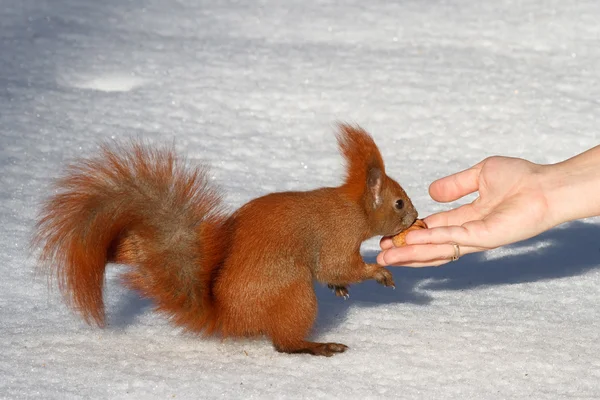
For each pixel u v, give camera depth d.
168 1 15.84
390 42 14.28
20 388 5.77
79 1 15.61
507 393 5.95
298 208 6.82
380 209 7.12
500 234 6.54
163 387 5.88
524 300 7.74
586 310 7.49
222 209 6.72
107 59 13.34
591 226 9.50
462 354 6.54
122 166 6.38
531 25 14.70
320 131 11.47
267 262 6.45
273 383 5.99
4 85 12.20
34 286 7.48
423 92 12.44
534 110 11.93
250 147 10.93
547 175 6.79
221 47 13.99
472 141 11.22
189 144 10.88
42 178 9.77
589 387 6.05
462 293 7.91
